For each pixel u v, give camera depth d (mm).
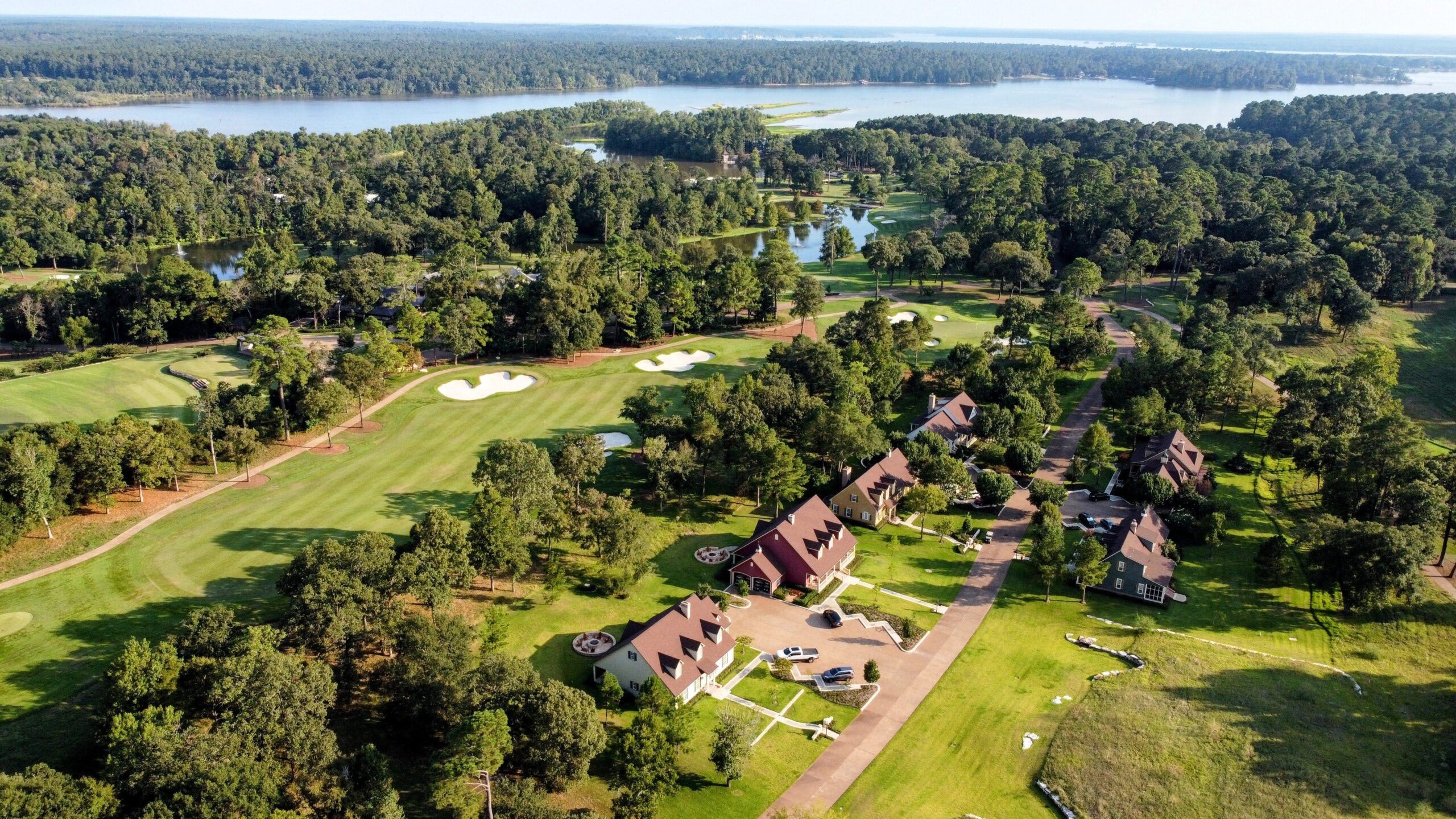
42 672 62750
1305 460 101375
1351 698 67312
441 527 71312
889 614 78062
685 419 103875
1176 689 67938
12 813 42906
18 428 93562
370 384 109750
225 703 53062
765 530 84125
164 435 90000
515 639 71125
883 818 55812
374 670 64625
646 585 80500
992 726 64375
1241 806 56719
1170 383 118500
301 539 83000
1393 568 74438
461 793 51156
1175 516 91062
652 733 56562
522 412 116438
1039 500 96625
